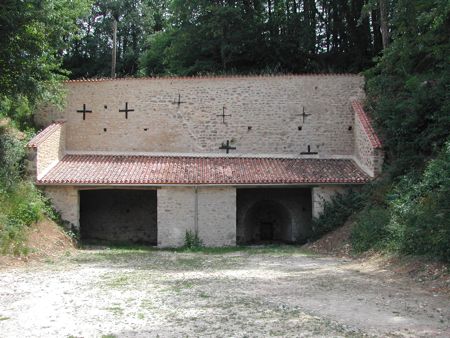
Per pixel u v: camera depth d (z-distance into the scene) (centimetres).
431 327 614
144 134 2070
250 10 2834
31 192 1625
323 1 2912
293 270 1130
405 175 1532
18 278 1008
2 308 732
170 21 3008
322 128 2075
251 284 932
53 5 1614
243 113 2078
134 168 1875
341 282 941
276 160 2017
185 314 688
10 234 1302
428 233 1059
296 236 2025
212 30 2670
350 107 2077
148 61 3400
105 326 627
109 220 2072
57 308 730
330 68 2661
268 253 1543
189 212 1794
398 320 648
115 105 2077
